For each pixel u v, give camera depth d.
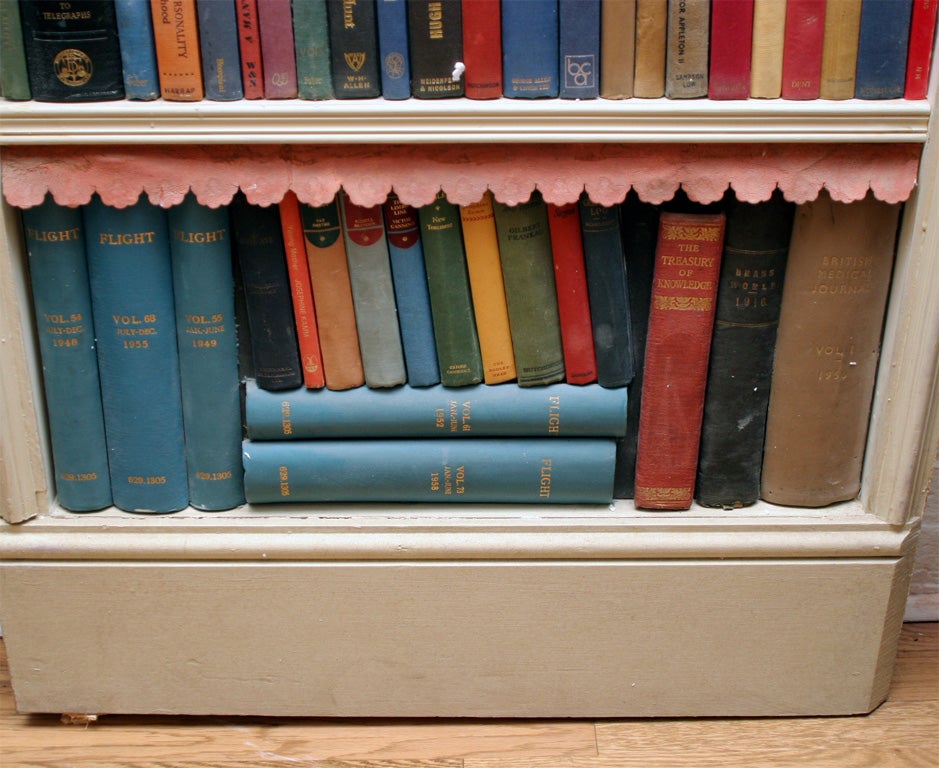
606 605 1.02
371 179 0.89
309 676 1.05
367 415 0.99
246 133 0.86
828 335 0.95
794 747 1.02
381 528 0.99
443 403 0.99
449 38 0.85
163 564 1.00
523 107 0.86
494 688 1.05
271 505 1.03
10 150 0.87
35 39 0.84
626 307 0.96
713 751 1.02
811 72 0.85
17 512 0.98
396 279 0.96
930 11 0.84
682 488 1.00
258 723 1.06
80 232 0.93
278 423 0.98
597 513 1.02
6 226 0.90
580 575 1.01
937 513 1.21
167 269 0.95
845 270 0.93
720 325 0.96
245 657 1.04
